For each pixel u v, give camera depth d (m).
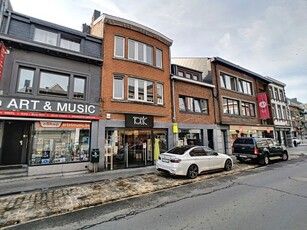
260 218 3.97
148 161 11.38
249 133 19.02
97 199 5.21
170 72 13.52
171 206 4.81
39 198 5.34
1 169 7.71
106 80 10.36
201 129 14.74
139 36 12.09
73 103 9.10
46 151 8.36
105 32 10.80
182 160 7.66
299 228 3.51
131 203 5.09
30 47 8.38
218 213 4.28
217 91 16.73
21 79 8.22
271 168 10.21
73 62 9.53
